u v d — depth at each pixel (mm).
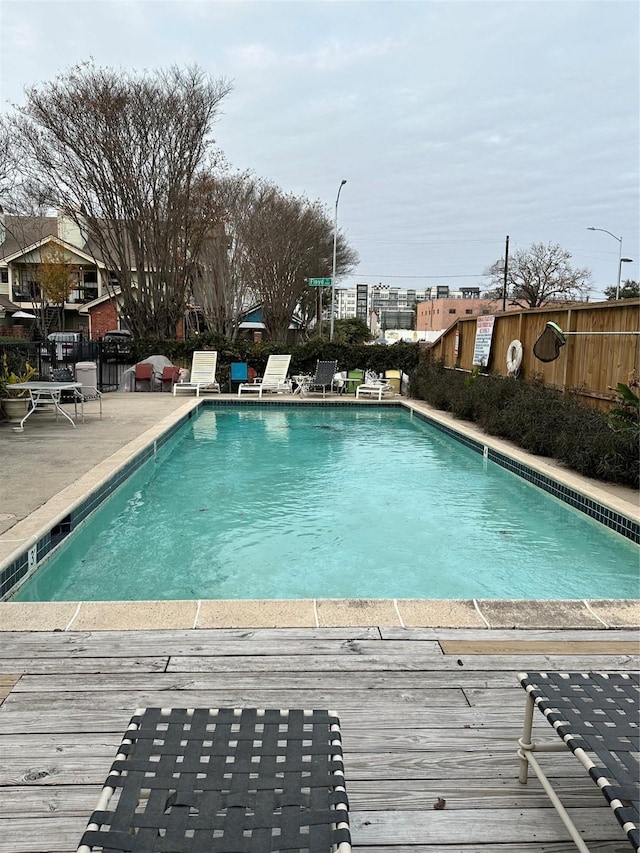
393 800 1889
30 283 30969
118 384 16859
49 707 2322
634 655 2783
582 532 5871
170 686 2473
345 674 2590
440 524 6051
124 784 1438
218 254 26938
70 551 4969
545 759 2090
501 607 3250
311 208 29484
